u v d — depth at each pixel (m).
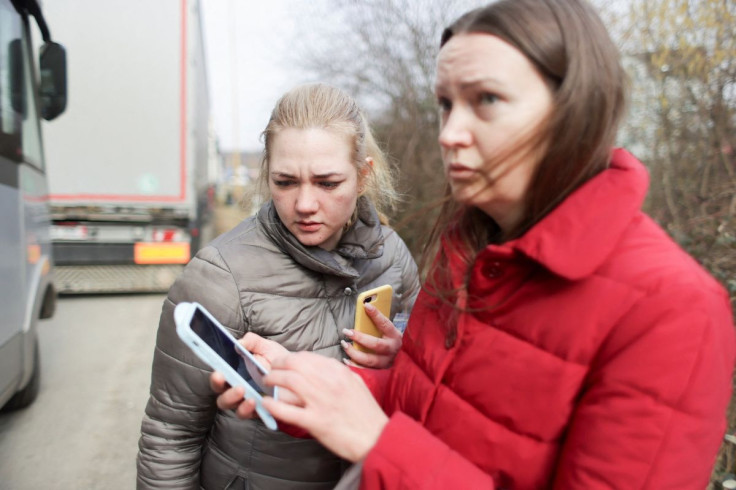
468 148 0.77
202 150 8.33
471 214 0.92
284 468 1.25
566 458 0.72
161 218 6.17
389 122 6.89
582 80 0.71
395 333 1.30
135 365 4.37
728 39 3.17
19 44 3.05
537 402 0.75
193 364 1.19
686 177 3.39
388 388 1.00
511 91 0.72
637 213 0.79
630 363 0.68
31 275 2.95
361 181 1.37
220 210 20.86
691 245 2.81
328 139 1.17
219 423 1.28
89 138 5.93
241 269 1.22
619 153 0.79
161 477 1.25
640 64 3.69
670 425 0.66
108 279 6.14
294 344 1.25
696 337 0.65
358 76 7.03
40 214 3.28
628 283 0.70
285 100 1.23
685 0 3.25
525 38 0.70
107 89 5.95
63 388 3.92
